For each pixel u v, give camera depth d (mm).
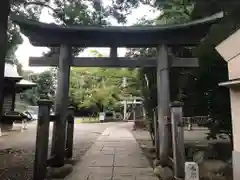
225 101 5027
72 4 6734
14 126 14555
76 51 7004
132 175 4199
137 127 13469
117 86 21516
